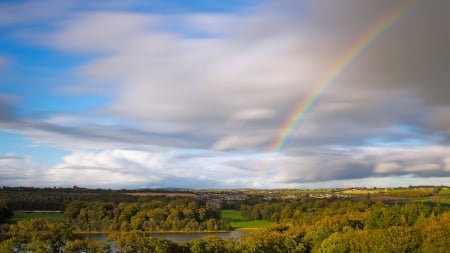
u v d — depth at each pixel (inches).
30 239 5315.0
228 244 5935.0
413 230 5393.7
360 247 5398.6
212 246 5743.1
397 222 6599.4
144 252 5393.7
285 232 6668.3
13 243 5027.1
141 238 5531.5
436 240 4987.7
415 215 6815.9
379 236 5354.3
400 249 5147.6
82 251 5162.4
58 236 5398.6
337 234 5816.9
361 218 7421.3
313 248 6195.9
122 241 5428.2
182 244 5743.1
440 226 5226.4
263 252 5930.1
